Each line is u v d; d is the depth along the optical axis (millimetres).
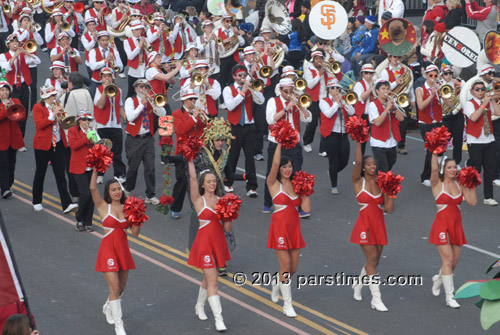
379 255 20609
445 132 20328
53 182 31531
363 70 31234
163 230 26172
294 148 27062
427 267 23250
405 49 31500
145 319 19750
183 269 23031
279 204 19812
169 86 42125
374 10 52500
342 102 28734
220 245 19172
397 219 27422
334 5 35375
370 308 20594
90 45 38688
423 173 30984
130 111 27469
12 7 53969
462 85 31422
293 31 41781
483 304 14508
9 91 28188
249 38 44594
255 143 30750
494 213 28047
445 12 40906
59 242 25047
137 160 28094
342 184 31141
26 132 38094
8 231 25969
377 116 28422
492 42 34125
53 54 38938
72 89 28031
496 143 29875
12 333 14352
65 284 21766
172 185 30688
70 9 50500
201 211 19141
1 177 29000
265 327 19344
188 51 38781
